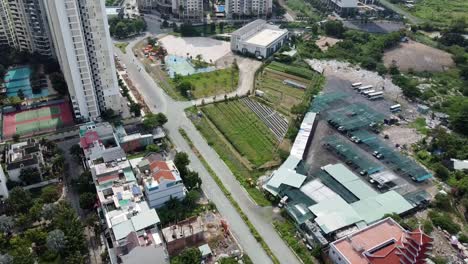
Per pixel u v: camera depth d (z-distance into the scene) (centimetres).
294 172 17688
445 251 14500
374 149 19650
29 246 14000
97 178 15488
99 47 19650
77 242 13762
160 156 17325
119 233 13238
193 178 16738
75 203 16188
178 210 15675
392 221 14912
